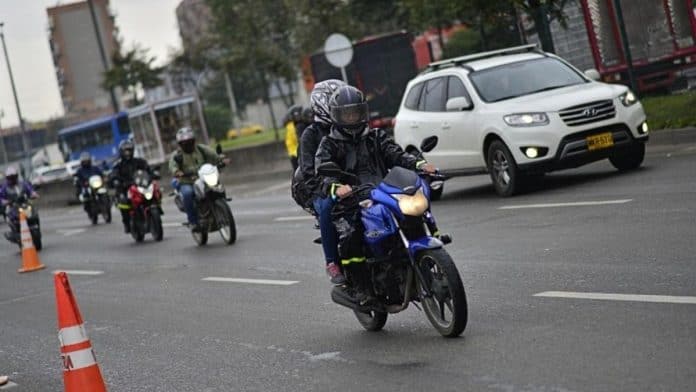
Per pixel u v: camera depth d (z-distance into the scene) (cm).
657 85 4391
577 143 2833
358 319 1633
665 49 4347
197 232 3275
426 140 1478
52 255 3981
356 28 8188
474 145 3047
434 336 1480
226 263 2766
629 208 2305
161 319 2077
